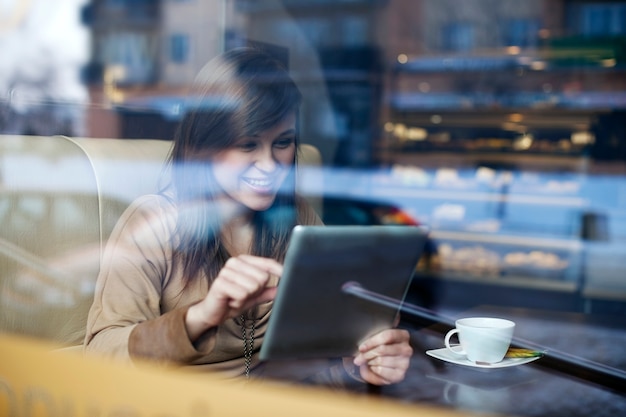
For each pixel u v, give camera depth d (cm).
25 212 112
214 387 73
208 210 113
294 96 120
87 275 112
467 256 359
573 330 120
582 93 382
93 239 117
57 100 160
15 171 116
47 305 107
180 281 110
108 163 123
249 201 114
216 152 115
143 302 108
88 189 120
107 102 161
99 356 81
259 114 114
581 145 377
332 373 87
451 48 414
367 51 415
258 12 319
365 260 89
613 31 376
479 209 381
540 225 366
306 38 395
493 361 98
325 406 75
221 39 249
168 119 142
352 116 413
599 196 362
